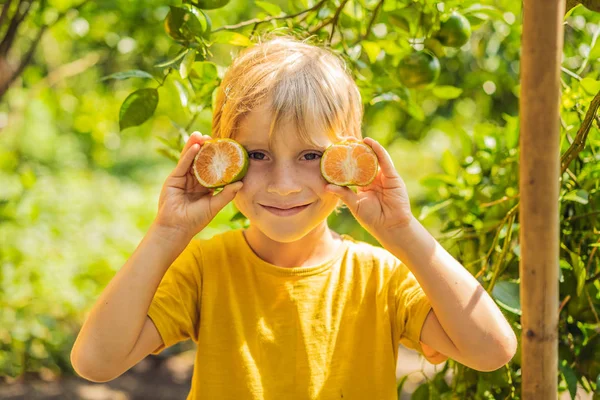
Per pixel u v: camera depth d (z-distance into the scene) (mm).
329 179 1505
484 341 1502
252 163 1538
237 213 2158
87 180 7625
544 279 1286
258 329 1600
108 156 8977
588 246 1960
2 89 2791
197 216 1521
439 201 2281
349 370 1601
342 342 1612
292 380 1575
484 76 3592
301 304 1618
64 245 5523
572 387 1846
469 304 1503
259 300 1625
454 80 3936
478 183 2264
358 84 2227
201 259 1662
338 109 1560
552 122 1237
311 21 2258
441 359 1723
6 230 5184
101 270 5410
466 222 2234
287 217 1521
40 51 5832
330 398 1574
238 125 1542
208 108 2180
